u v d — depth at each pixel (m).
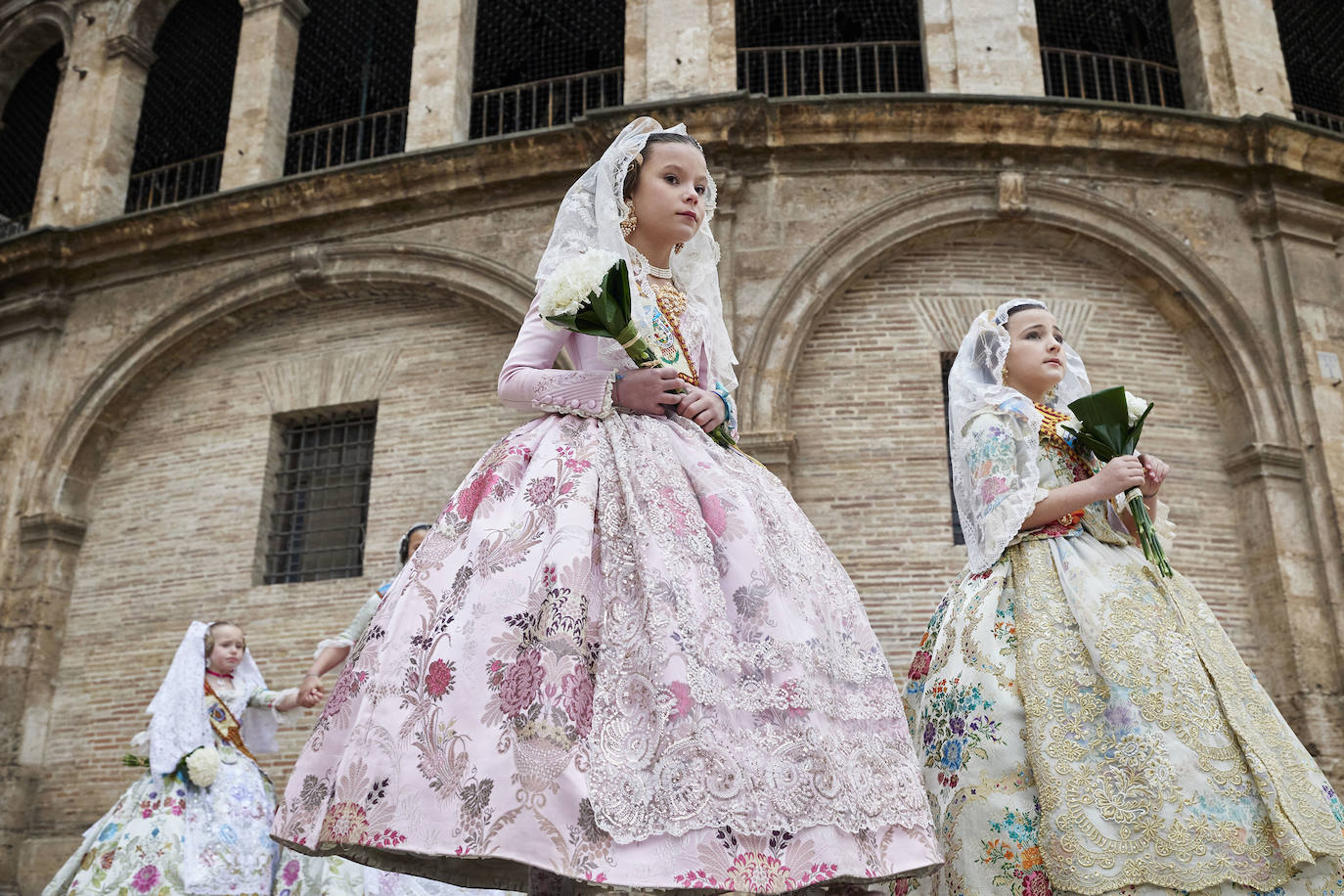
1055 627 3.03
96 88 13.89
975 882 2.84
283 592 10.99
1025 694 2.95
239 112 12.95
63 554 11.91
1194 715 2.83
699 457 2.53
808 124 10.55
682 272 3.14
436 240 11.41
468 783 2.02
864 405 10.27
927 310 10.56
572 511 2.30
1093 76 13.80
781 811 2.06
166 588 11.51
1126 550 3.26
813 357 10.45
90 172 13.51
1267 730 2.91
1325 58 13.93
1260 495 10.09
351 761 2.12
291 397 11.77
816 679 2.27
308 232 11.93
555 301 2.54
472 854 1.94
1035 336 3.63
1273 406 10.36
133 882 5.79
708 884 1.93
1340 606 9.70
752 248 10.47
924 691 3.25
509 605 2.19
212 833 5.97
